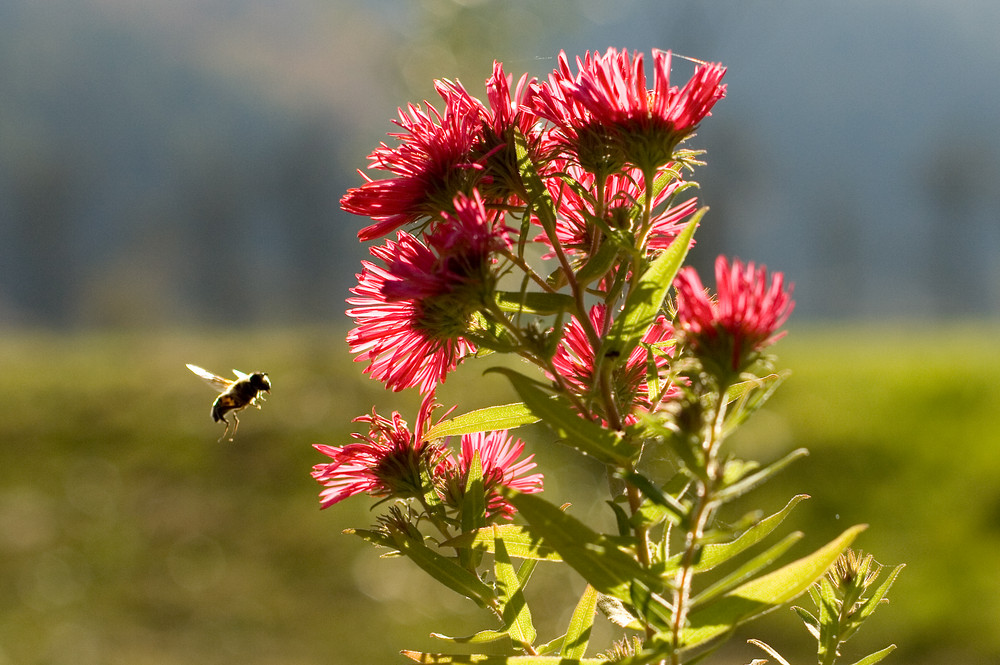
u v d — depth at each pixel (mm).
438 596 11484
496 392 13812
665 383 1869
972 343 22391
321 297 132250
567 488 10539
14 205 144000
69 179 154875
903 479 12797
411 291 1714
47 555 12633
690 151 1831
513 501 1535
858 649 9516
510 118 1888
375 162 1920
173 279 136875
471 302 1726
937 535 11461
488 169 1857
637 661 1500
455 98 1920
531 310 1744
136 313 73688
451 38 14891
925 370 16516
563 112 1836
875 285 140625
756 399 1432
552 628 9414
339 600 11391
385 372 1921
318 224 141000
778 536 11969
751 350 1423
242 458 15531
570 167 1982
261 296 132875
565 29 15570
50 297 139125
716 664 8992
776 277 1437
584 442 1575
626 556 1495
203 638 10500
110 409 17641
